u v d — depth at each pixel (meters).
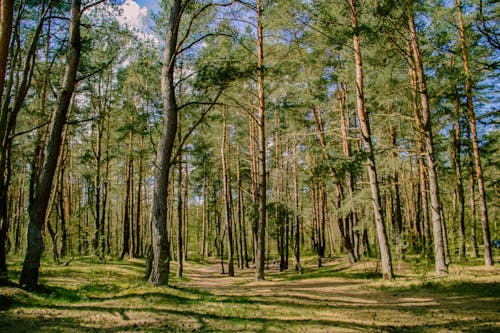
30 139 17.66
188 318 6.86
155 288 9.68
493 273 13.02
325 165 15.26
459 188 20.27
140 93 15.45
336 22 14.65
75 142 27.39
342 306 9.01
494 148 20.19
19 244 27.78
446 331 6.40
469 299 9.44
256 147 27.12
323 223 29.05
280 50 16.88
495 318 7.25
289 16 14.72
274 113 21.03
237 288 13.76
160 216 10.57
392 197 26.19
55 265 17.81
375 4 12.48
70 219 22.78
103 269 17.36
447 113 18.80
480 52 15.82
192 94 14.38
